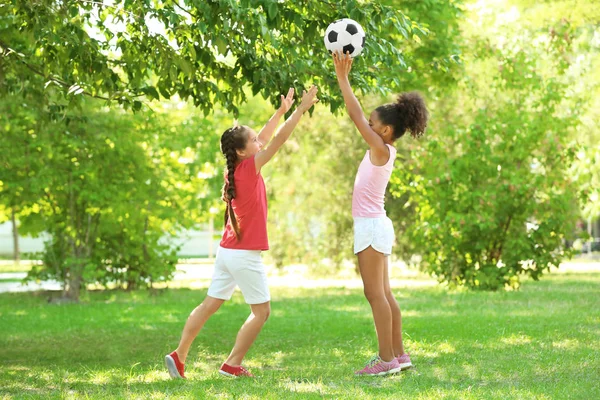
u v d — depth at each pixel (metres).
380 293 6.74
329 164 22.52
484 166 16.66
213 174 19.06
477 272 16.81
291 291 18.47
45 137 15.91
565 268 27.52
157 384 6.37
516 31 19.89
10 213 19.92
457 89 18.22
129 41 8.39
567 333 9.14
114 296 17.41
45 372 7.49
